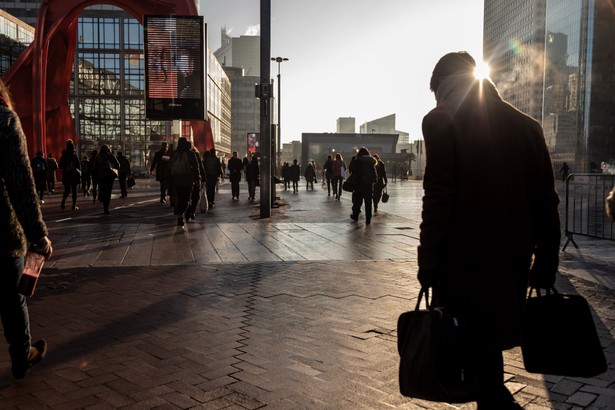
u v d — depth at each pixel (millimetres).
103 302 5039
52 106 34562
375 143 103062
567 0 99875
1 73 63594
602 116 93875
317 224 11695
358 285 5742
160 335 4066
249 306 4895
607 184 8820
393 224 11852
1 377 3264
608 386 3129
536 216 2422
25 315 3146
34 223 2822
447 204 2225
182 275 6273
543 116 109312
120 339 3971
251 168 20062
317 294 5344
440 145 2240
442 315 2146
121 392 3043
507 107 2363
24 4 87500
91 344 3861
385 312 4688
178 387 3109
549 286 2441
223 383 3164
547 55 107812
